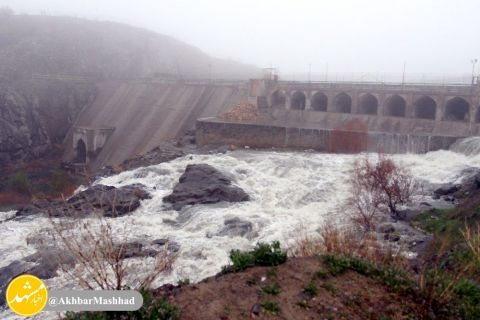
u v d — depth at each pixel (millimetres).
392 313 9867
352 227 24172
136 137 73438
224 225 27516
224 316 9289
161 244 24922
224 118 62094
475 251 14234
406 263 14586
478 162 35719
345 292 10422
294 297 10102
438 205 28266
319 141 48781
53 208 33750
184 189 33906
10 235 29219
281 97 68688
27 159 80812
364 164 35781
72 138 85375
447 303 10344
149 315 9047
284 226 27156
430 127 50406
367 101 62500
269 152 48844
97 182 42531
